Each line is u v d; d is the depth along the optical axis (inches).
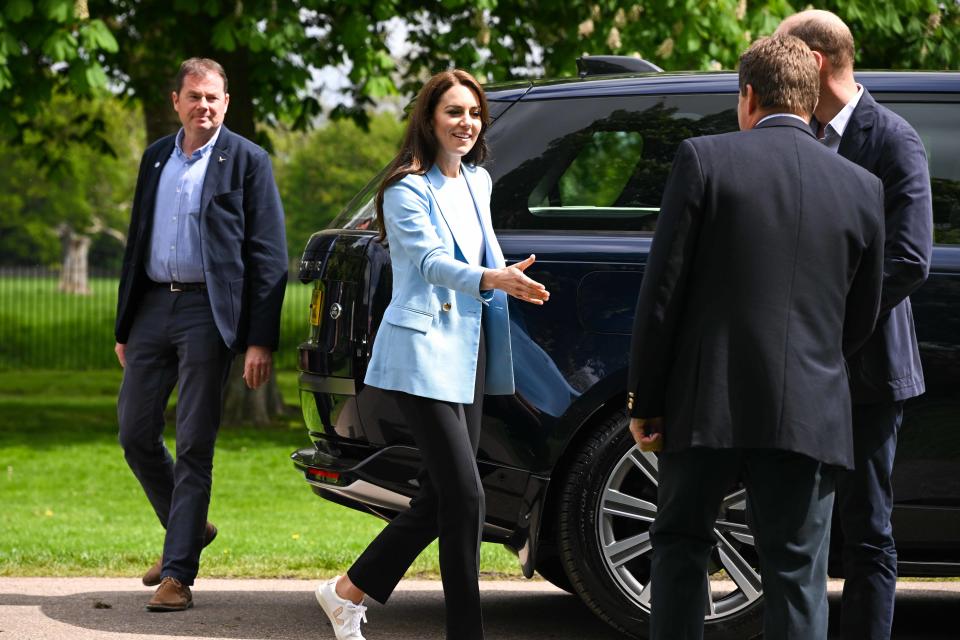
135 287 263.6
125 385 265.9
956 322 221.1
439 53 695.1
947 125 234.5
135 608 258.2
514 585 301.7
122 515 453.1
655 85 241.3
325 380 235.9
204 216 258.4
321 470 234.5
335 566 311.0
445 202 202.5
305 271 244.5
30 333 1310.3
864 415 188.9
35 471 574.2
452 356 199.2
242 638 233.9
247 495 511.5
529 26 694.5
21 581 288.7
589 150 238.2
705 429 154.9
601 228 231.8
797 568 159.2
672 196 157.9
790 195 157.3
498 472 225.8
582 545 227.8
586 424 229.3
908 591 302.8
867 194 161.8
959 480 221.6
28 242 2901.1
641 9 588.7
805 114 165.0
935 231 228.2
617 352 224.2
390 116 2240.4
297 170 2295.8
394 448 225.3
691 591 163.5
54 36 553.0
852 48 188.7
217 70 262.7
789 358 154.4
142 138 2186.3
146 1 682.2
